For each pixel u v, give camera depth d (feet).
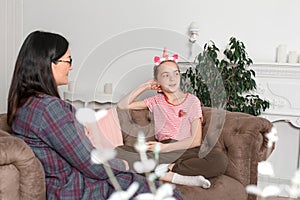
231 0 9.91
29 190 4.14
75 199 4.35
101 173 4.40
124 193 4.26
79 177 4.46
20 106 4.52
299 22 9.56
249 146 6.33
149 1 10.46
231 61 9.07
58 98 4.53
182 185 5.13
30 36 4.65
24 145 4.11
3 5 10.55
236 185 5.76
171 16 10.35
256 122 6.54
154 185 4.35
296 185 5.33
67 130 4.29
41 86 4.55
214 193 5.28
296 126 9.32
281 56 9.50
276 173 5.92
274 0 9.66
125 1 10.60
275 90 9.39
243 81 8.95
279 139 9.48
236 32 9.96
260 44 9.84
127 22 10.64
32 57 4.52
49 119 4.33
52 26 11.09
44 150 4.43
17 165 4.07
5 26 10.66
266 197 5.13
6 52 10.77
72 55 11.05
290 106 9.33
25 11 11.17
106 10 10.74
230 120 6.68
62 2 10.97
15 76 4.62
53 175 4.43
